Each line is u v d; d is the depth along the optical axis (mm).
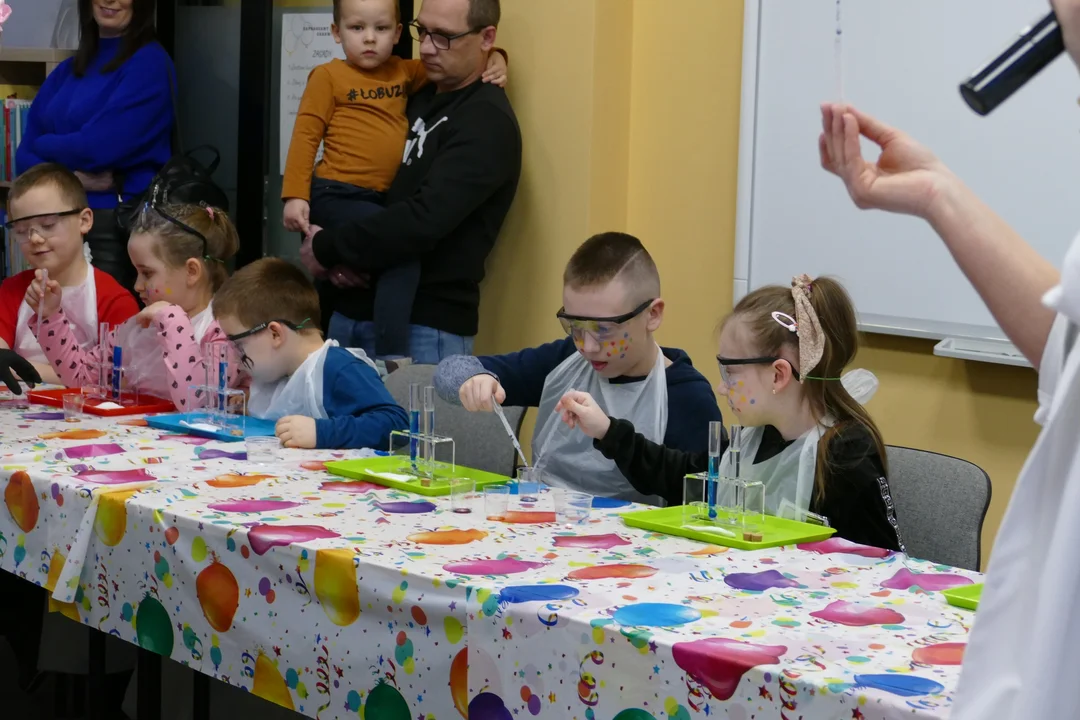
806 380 1866
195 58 4258
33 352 3090
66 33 4355
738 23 3359
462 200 3301
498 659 1275
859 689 1004
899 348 3098
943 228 1083
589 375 2385
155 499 1756
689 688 1111
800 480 1830
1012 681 914
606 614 1225
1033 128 2820
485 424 2615
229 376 2471
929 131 2992
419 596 1354
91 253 3719
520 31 3570
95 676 1974
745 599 1307
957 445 3012
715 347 3477
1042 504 926
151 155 3826
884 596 1334
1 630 2395
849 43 3104
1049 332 1021
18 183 2977
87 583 1806
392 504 1793
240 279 2488
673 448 2250
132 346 2705
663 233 3572
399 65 3635
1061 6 865
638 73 3582
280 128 4078
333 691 1450
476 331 3572
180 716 2223
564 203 3529
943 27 2939
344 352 2496
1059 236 2803
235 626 1569
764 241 3299
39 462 2027
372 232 3291
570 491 1876
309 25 3992
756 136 3287
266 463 2100
